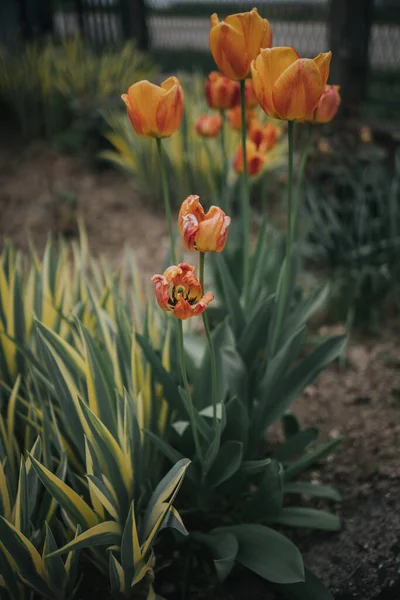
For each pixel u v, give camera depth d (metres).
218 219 0.65
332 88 0.83
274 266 1.11
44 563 0.75
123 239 1.80
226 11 2.57
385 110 2.09
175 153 1.86
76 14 3.15
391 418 1.13
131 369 0.86
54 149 2.39
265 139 1.09
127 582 0.79
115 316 0.95
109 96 2.43
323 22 2.24
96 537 0.74
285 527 0.95
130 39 2.94
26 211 1.95
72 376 0.84
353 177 1.60
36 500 0.79
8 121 2.73
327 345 0.89
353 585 0.84
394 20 2.06
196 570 0.89
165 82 0.79
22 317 0.95
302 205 1.48
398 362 1.25
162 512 0.74
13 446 0.86
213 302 1.13
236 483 0.89
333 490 0.91
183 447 0.90
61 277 1.03
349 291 1.35
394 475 1.01
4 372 0.94
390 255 1.34
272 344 0.91
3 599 0.81
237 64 0.80
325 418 1.14
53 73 2.57
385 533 0.89
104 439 0.75
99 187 2.13
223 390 0.90
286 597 0.84
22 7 3.22
